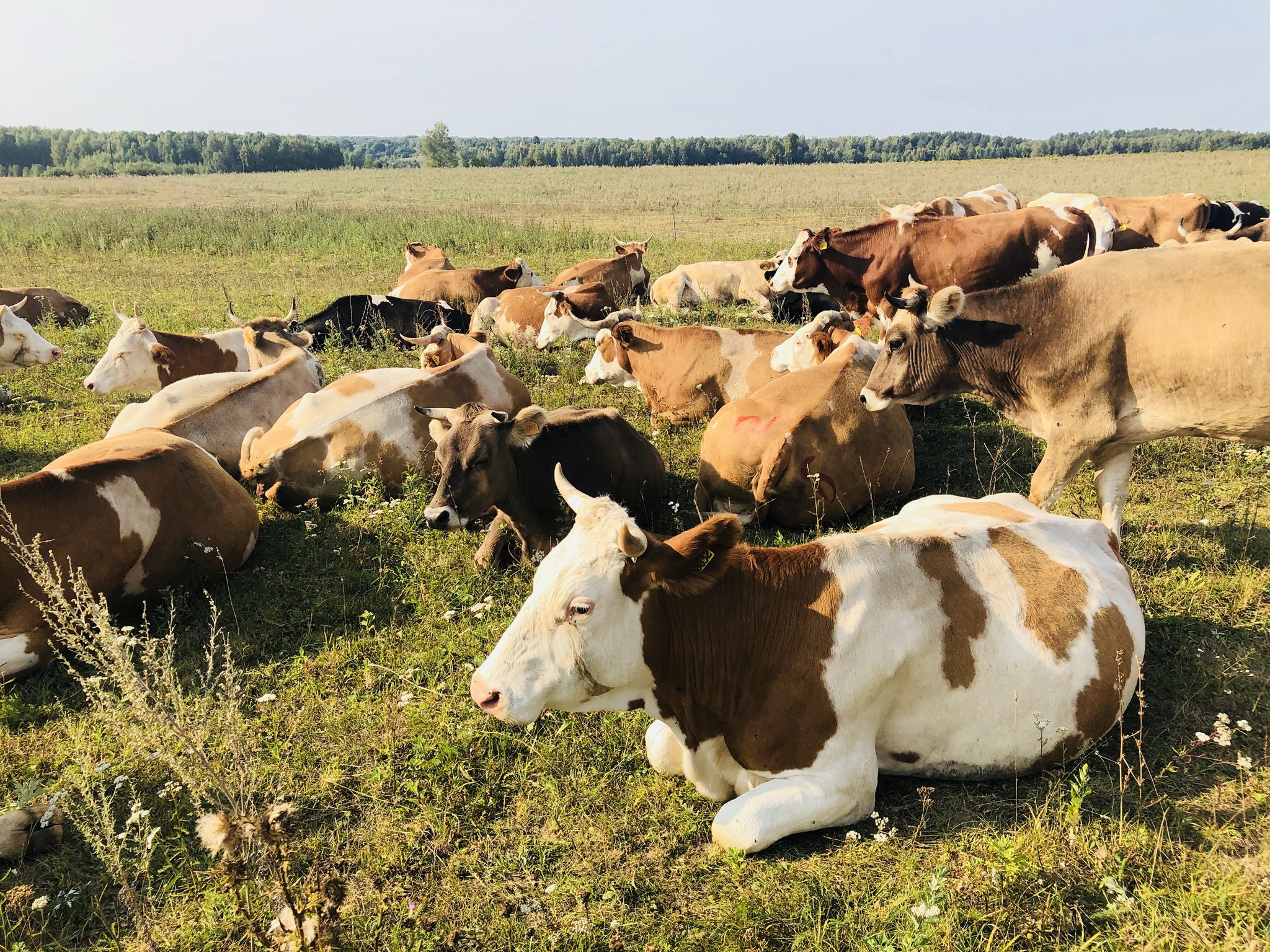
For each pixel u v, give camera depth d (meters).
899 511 7.59
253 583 6.81
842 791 4.04
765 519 7.40
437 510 6.45
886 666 4.08
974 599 4.28
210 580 6.69
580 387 11.57
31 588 5.52
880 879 3.89
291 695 5.38
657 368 10.08
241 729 4.75
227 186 72.69
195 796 3.72
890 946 3.39
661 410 10.20
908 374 6.79
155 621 6.33
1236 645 5.41
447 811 4.43
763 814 3.97
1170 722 4.80
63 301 15.88
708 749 4.30
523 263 17.81
